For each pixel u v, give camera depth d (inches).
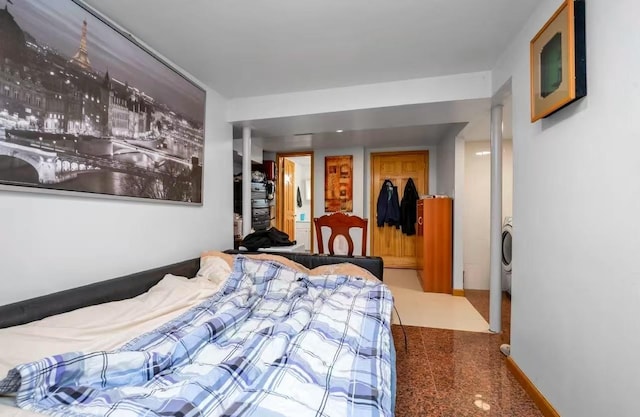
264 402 30.4
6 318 39.8
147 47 71.3
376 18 62.3
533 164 61.2
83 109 53.2
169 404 28.3
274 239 108.3
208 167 96.2
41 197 47.8
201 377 33.3
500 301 97.0
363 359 42.0
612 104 39.5
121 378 34.9
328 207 208.2
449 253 144.9
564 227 50.6
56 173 48.6
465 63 82.6
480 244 155.0
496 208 96.0
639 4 35.3
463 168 142.1
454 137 144.5
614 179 39.3
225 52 76.0
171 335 47.6
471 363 77.0
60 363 32.0
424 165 202.2
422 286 156.8
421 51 75.9
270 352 41.5
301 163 262.4
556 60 49.5
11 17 42.1
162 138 73.8
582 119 45.6
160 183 73.3
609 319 40.2
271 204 192.5
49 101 47.4
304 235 258.2
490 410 58.2
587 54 44.3
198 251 90.7
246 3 57.2
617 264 38.8
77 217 53.8
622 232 38.0
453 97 89.0
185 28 65.5
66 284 51.9
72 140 51.2
